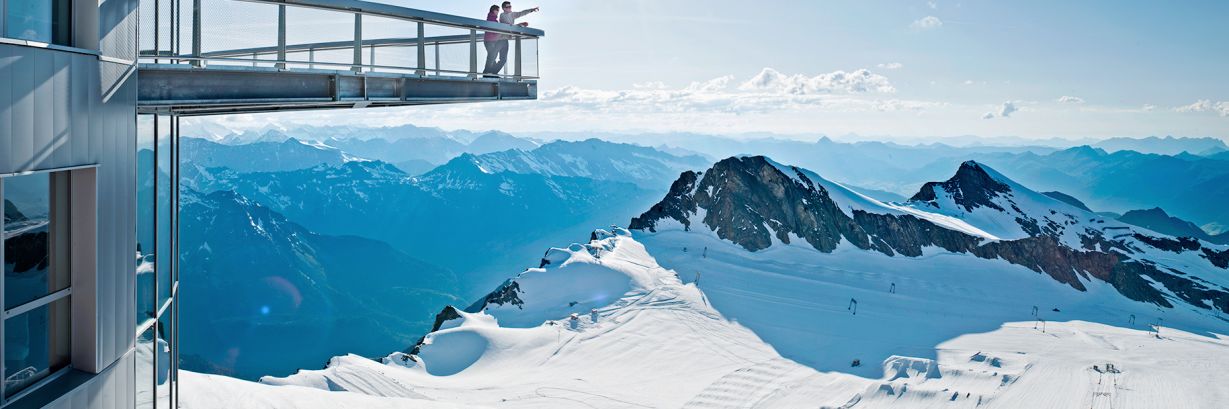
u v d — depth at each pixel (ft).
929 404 243.40
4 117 30.19
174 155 51.39
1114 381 273.13
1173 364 309.01
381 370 281.13
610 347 329.31
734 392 268.82
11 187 31.63
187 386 114.73
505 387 279.08
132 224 40.75
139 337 43.73
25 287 33.14
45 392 34.32
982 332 383.65
